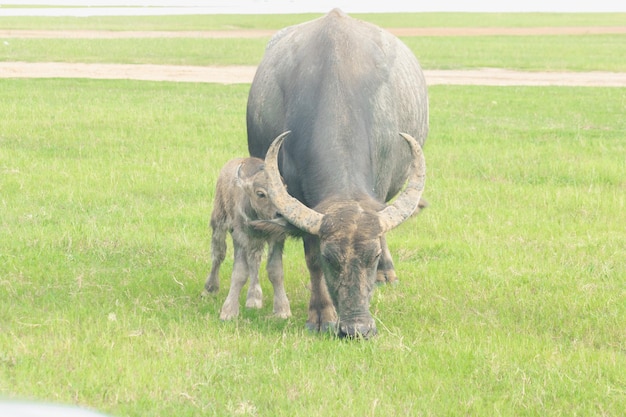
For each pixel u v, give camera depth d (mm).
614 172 17297
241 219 9680
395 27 64562
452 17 76625
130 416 7156
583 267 11859
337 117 9469
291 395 7668
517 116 24875
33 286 10586
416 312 10227
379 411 7383
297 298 10781
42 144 19328
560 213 14844
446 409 7520
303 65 10148
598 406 7707
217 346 8742
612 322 9836
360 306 8344
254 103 10984
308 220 8328
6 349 8367
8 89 28484
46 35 53938
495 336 9289
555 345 9133
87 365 8023
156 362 8148
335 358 8398
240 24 66875
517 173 17484
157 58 41125
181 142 19922
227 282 11211
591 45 49500
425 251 12719
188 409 7289
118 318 9461
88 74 34656
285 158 9961
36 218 13539
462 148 19672
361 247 8180
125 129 21297
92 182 15938
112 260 11867
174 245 12500
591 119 24344
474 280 11367
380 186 10289
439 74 36281
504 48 47250
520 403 7668
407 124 10984
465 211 14758
